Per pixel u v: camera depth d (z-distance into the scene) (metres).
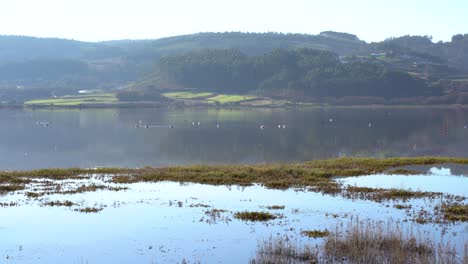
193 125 123.31
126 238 22.36
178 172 41.00
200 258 19.70
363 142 87.81
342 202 29.61
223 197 31.14
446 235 22.33
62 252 20.56
